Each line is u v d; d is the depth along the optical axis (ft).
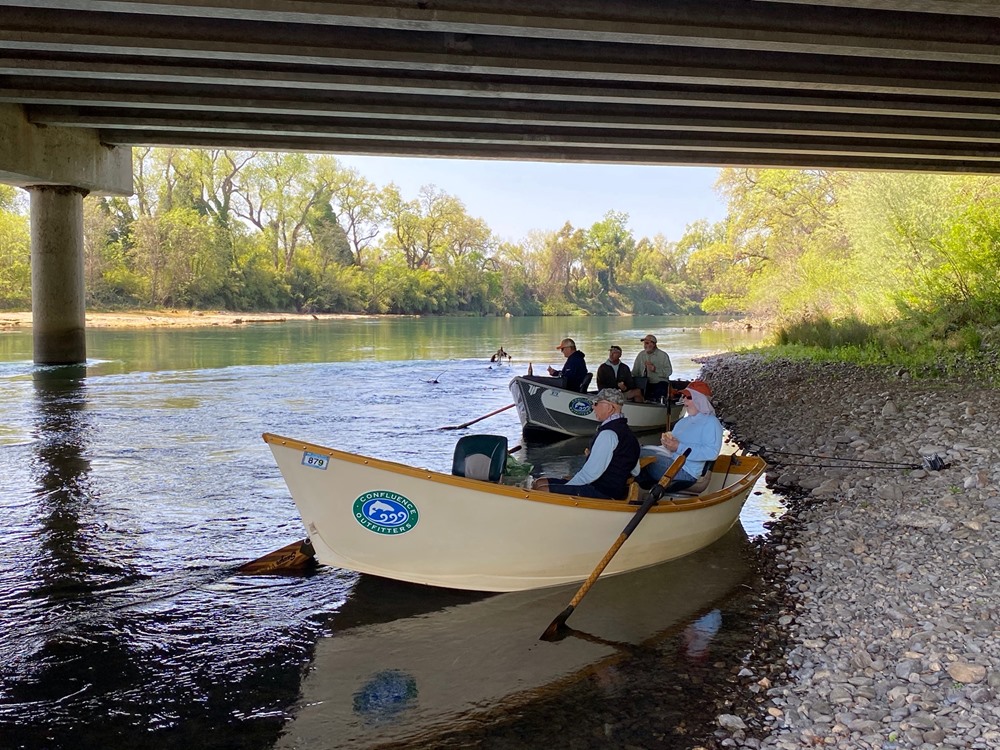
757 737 12.60
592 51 37.42
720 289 160.56
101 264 173.68
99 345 100.37
